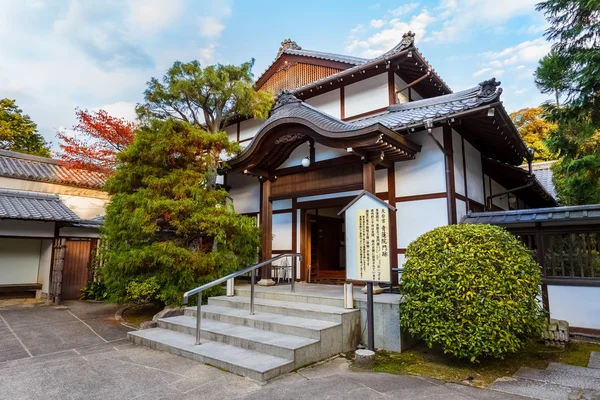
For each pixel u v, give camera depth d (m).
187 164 7.66
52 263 10.53
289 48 13.23
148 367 4.52
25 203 10.39
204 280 7.08
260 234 8.66
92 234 11.58
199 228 7.10
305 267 8.80
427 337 4.46
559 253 6.05
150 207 6.73
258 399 3.51
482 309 4.10
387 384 3.86
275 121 7.43
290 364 4.29
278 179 8.62
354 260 5.08
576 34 6.62
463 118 6.32
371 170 6.65
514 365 4.55
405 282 4.77
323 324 5.11
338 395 3.56
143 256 6.70
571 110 6.99
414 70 9.42
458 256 4.40
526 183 10.46
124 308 9.12
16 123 19.67
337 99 10.15
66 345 5.68
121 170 7.68
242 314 5.98
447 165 6.88
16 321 7.60
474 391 3.68
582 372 4.27
